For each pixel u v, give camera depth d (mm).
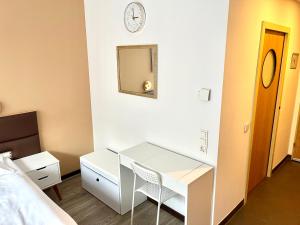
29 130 2936
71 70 3246
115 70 2986
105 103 3287
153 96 2582
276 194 3068
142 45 2527
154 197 2219
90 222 2596
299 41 3316
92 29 3166
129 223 2580
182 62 2242
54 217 1661
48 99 3096
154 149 2604
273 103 3115
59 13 2990
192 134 2332
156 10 2336
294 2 2889
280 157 3727
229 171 2436
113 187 2688
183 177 2031
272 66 2852
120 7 2693
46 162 2811
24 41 2768
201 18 2020
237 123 2363
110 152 3273
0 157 2617
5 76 2691
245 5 2033
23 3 2689
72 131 3432
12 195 1921
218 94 2047
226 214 2578
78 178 3488
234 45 2016
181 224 2566
